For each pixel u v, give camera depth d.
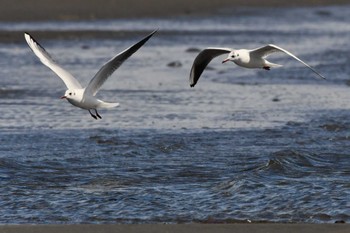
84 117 19.92
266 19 47.62
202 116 20.17
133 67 29.12
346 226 11.31
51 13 44.06
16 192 13.29
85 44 35.12
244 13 49.72
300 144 17.03
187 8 49.44
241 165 15.19
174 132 18.22
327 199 12.73
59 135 17.84
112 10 46.31
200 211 12.31
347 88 24.52
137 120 19.59
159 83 25.52
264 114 20.45
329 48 34.56
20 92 23.20
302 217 12.04
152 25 42.84
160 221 11.90
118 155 16.03
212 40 37.66
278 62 30.22
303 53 32.81
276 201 12.68
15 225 11.39
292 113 20.61
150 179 14.21
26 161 15.44
